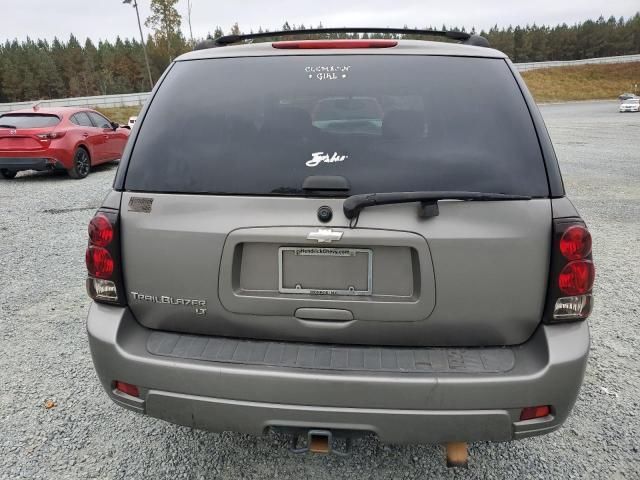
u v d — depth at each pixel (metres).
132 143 2.13
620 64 77.75
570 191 9.42
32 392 3.01
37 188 9.91
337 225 1.87
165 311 2.07
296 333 2.00
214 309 2.02
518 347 1.94
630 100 42.69
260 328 2.02
